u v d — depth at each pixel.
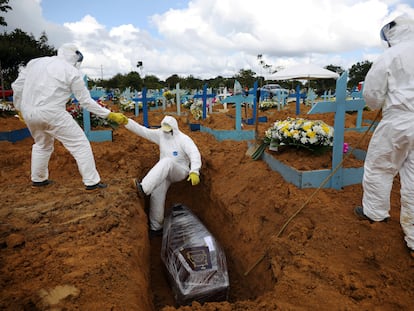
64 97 4.81
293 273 3.25
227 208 5.61
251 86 35.44
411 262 3.22
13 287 2.74
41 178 5.39
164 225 5.64
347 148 5.68
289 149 6.11
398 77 3.30
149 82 51.44
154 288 4.52
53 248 3.41
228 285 4.12
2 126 9.05
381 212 3.82
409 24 3.43
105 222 4.02
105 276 2.99
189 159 6.08
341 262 3.33
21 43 37.59
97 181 5.27
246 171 6.23
